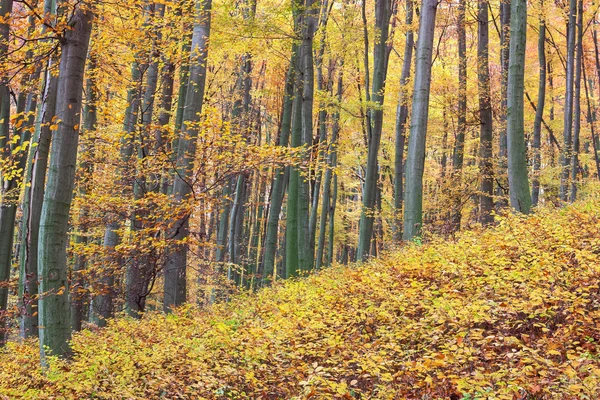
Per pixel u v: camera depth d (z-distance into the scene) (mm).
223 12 13656
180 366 6938
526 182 11492
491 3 19812
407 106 19578
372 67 23719
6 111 13352
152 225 11062
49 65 7758
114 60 11461
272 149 10344
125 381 6668
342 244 38844
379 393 5141
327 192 24375
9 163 9445
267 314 9062
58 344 7148
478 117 17750
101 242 17062
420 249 10219
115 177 11719
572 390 4273
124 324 10258
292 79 16625
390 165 27594
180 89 14438
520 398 4625
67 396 6492
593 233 8141
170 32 12055
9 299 17500
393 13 22156
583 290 6285
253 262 29484
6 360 9797
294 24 14672
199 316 10234
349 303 7875
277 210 16969
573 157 21047
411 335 6164
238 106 23406
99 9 8461
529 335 5875
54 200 7051
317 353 6281
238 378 6246
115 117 11383
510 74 11633
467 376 4879
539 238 8297
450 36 23719
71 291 11469
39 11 7836
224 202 15156
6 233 13383
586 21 23328
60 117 7055
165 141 11719
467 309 6062
